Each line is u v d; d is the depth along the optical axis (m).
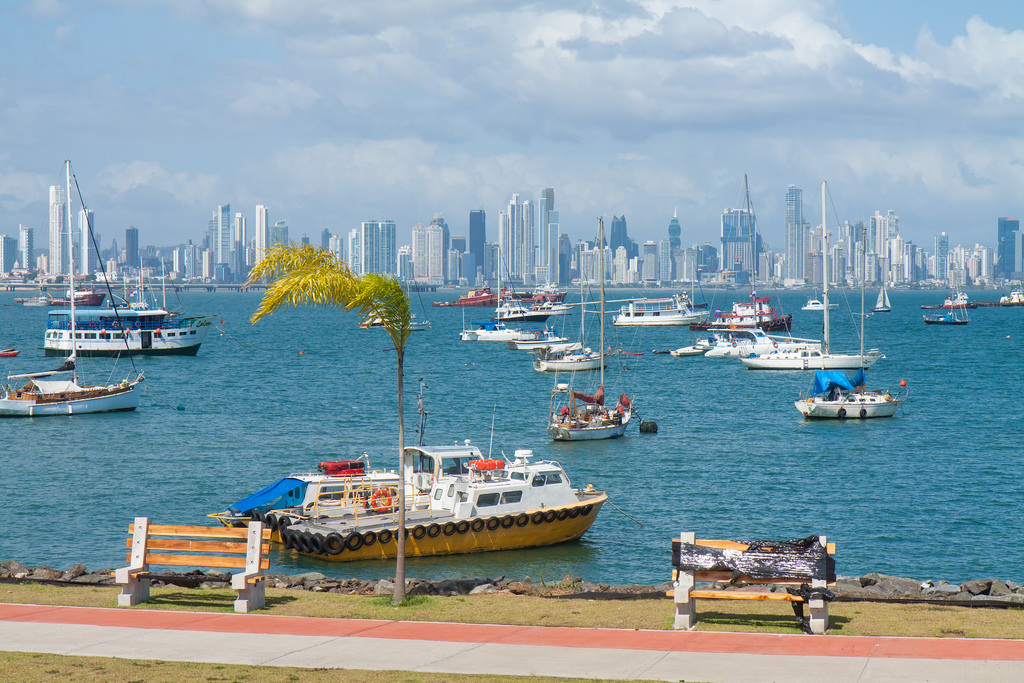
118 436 75.00
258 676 16.91
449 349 186.12
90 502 51.19
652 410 93.75
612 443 72.75
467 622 20.94
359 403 98.31
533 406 96.69
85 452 67.19
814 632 19.38
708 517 48.50
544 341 191.00
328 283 23.22
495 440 74.38
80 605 22.61
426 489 44.78
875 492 53.78
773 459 64.88
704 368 142.62
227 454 66.56
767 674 16.56
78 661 17.77
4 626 20.52
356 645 19.00
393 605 22.92
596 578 38.22
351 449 69.06
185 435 75.69
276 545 42.72
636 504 51.56
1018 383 113.94
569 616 21.39
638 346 192.50
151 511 49.31
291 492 44.50
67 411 87.88
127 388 91.62
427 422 84.38
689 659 17.61
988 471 59.66
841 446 70.19
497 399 102.81
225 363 149.25
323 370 138.38
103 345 156.25
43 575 30.48
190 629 20.30
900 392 105.50
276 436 75.31
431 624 20.75
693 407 96.12
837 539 43.97
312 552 40.06
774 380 124.19
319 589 29.61
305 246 23.97
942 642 18.53
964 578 38.19
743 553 19.92
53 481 56.81
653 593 24.81
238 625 20.67
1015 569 39.31
